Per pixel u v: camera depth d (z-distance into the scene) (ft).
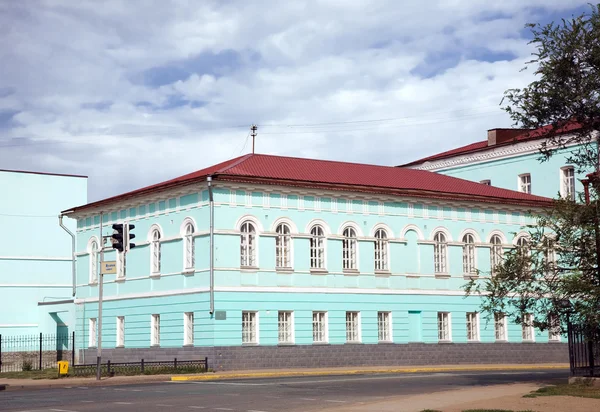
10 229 209.67
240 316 135.03
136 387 100.78
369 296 148.87
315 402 76.28
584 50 88.84
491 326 162.40
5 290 206.80
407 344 151.64
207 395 85.15
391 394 84.48
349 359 144.77
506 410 65.77
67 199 218.38
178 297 140.97
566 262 91.30
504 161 204.44
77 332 167.84
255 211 138.92
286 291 140.05
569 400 73.36
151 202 150.51
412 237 155.22
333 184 145.38
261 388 93.76
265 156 154.20
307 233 143.54
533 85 90.99
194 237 138.82
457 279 159.43
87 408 73.97
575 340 89.61
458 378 111.34
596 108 89.35
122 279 155.74
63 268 215.51
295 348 139.33
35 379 120.57
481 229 163.73
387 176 162.09
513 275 91.66
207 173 140.36
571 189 189.88
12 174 211.61
